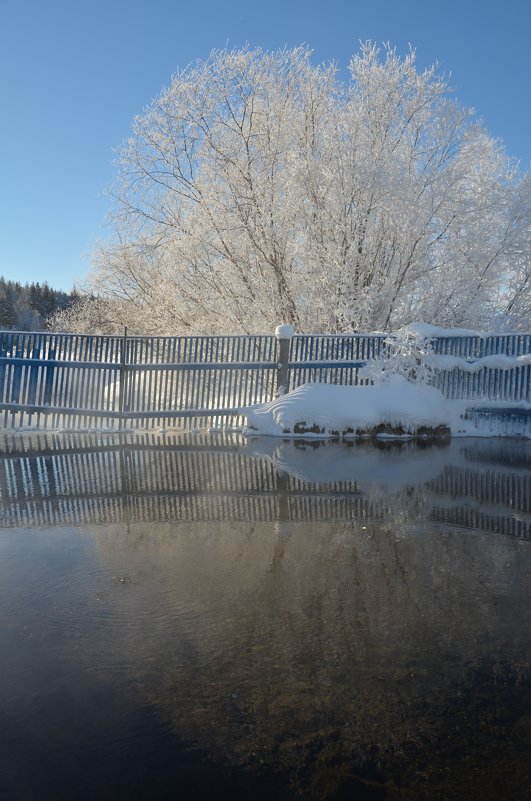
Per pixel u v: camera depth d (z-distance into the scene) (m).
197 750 2.16
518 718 2.35
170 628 3.07
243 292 16.19
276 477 6.91
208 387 11.52
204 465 7.63
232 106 15.81
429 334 11.36
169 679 2.60
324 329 15.12
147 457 8.20
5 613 3.22
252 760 2.11
